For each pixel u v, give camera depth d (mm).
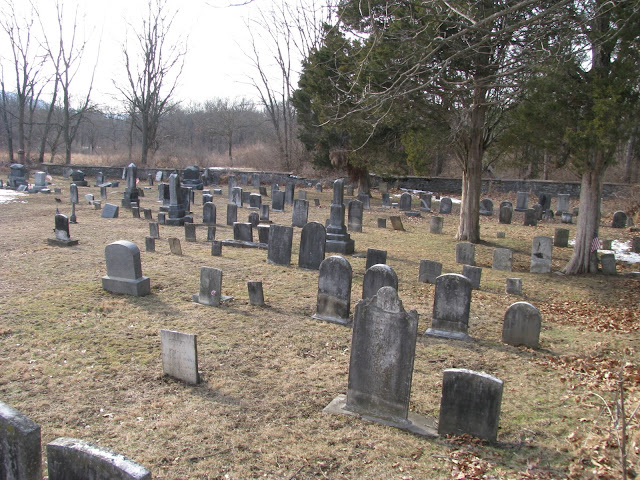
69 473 3939
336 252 16641
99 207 24031
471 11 11383
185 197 21906
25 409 6086
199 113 77188
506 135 15945
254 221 20125
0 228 18375
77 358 7613
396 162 25281
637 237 19281
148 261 13844
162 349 7121
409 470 5160
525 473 5082
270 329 9227
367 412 6312
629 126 11992
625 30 11250
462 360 8211
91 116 72188
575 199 36469
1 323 8797
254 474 5035
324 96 21344
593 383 7375
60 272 12320
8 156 45969
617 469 5004
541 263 15211
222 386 6934
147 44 45312
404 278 13539
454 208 31469
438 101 17000
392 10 13125
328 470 5141
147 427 5816
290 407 6445
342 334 9141
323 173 43438
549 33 11359
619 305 11930
